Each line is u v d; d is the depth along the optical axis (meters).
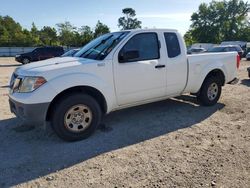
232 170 3.84
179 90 6.30
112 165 4.06
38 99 4.55
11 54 57.16
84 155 4.40
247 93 8.77
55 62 5.15
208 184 3.51
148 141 4.91
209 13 78.62
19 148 4.71
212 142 4.82
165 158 4.24
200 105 7.17
